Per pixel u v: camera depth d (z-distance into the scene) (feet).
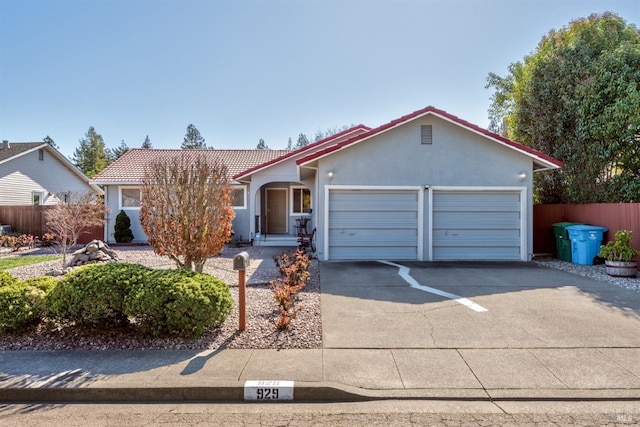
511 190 35.55
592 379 11.76
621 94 34.63
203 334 15.43
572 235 33.94
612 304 19.99
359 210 35.29
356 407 10.60
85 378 11.68
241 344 14.51
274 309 18.84
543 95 41.45
